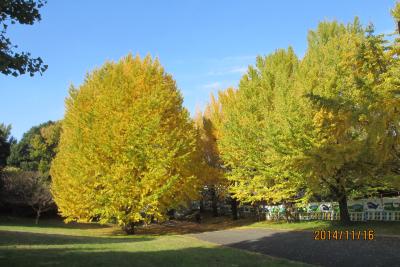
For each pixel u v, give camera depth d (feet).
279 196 77.56
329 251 43.27
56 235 60.18
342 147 39.22
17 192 115.44
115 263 31.94
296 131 61.72
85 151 79.56
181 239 62.49
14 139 183.11
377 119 30.73
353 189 65.67
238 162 93.04
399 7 32.81
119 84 84.23
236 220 109.70
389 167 45.01
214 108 113.60
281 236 61.87
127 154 76.28
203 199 125.90
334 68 60.08
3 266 27.66
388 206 69.51
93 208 80.84
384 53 33.24
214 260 36.55
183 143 83.25
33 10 25.27
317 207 84.17
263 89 86.94
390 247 43.21
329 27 79.77
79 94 92.07
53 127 169.58
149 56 90.07
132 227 86.02
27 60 24.94
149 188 77.15
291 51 91.66
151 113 80.84
